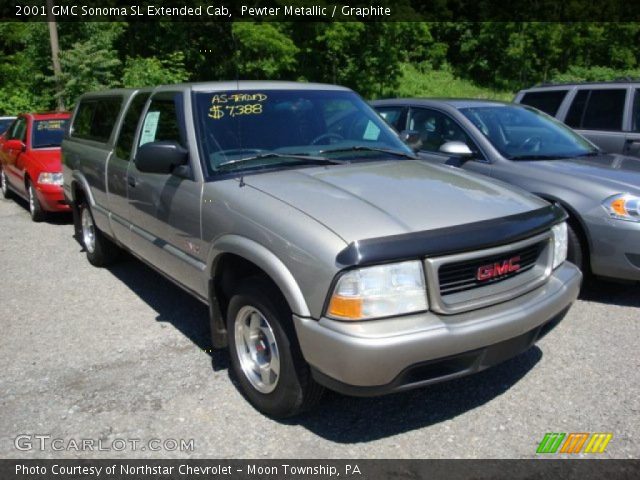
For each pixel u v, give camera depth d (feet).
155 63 69.82
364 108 15.35
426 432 10.37
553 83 27.78
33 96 66.08
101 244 19.69
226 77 85.25
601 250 15.44
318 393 10.15
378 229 9.23
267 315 10.11
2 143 34.71
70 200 21.02
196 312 16.08
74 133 21.06
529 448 9.85
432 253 8.98
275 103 13.83
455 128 19.65
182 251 12.89
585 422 10.53
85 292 17.88
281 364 10.01
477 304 9.46
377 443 10.07
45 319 15.81
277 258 9.68
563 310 10.92
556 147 19.03
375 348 8.60
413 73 117.19
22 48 84.79
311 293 9.12
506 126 19.43
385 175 11.84
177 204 12.66
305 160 12.63
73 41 61.98
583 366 12.54
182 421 10.78
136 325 15.25
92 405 11.36
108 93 18.74
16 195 35.17
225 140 12.65
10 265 20.93
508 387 11.79
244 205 10.66
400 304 8.93
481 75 130.11
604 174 16.26
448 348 9.01
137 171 14.78
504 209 10.45
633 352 13.15
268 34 78.64
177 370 12.72
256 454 9.82
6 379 12.48
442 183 11.53
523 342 10.08
